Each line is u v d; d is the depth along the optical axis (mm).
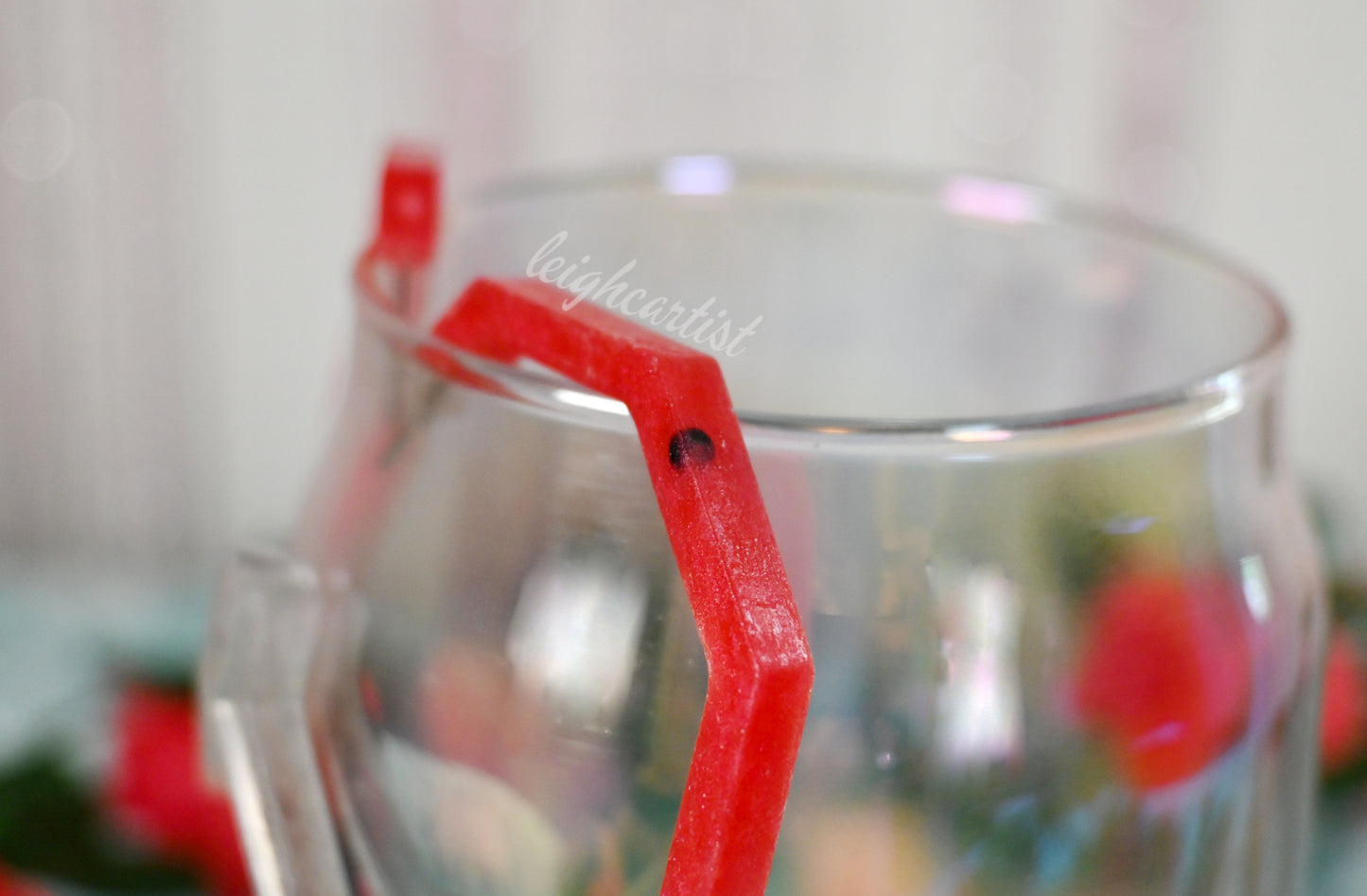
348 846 178
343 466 184
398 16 595
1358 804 365
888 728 161
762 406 234
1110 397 223
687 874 154
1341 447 633
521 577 164
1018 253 233
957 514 161
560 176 221
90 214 627
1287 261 614
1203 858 172
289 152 619
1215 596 169
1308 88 587
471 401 167
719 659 153
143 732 333
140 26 597
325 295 640
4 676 413
